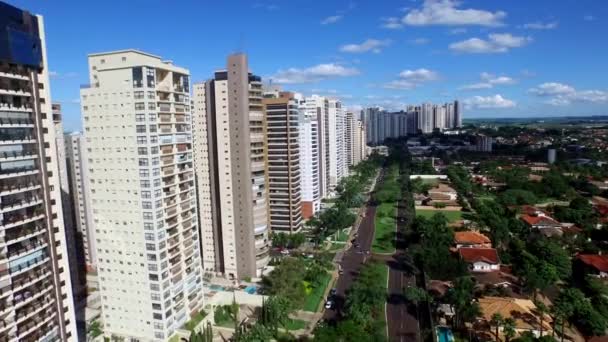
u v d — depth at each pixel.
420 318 115.88
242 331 107.69
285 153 183.62
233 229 144.00
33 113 72.75
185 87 108.62
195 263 116.00
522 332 97.00
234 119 138.25
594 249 151.25
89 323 118.19
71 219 135.25
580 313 98.25
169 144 102.50
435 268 135.62
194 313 115.31
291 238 176.38
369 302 113.38
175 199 106.19
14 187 69.00
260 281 143.88
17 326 70.00
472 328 105.25
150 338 103.62
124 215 100.50
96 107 97.88
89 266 150.75
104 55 97.81
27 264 71.38
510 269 144.50
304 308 125.19
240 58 135.12
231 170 141.25
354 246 185.12
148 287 101.50
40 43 73.62
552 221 186.25
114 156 98.56
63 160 134.00
